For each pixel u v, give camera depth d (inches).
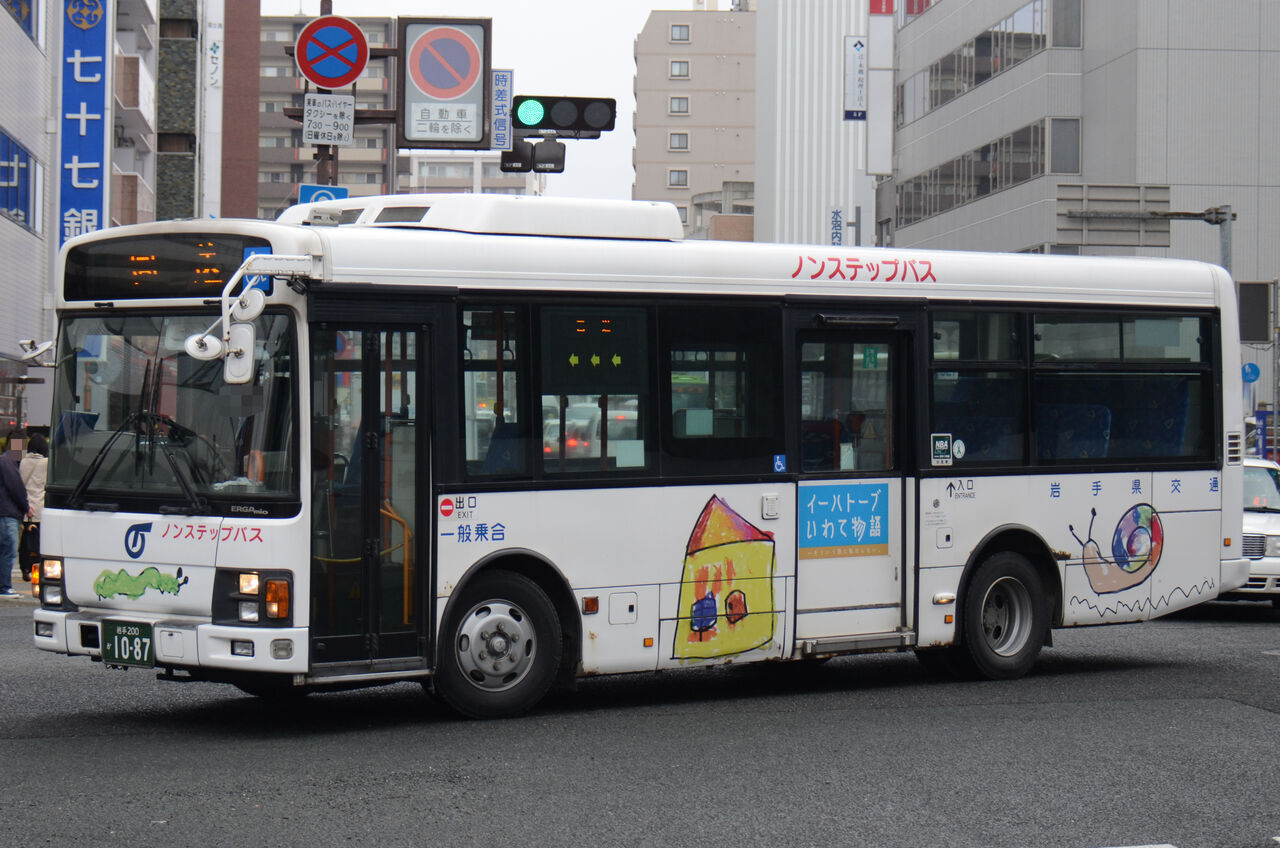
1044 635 507.2
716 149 5826.8
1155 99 1726.1
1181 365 537.6
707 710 428.8
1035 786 331.3
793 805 309.6
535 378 407.5
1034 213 1873.8
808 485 452.4
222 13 2443.4
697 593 431.2
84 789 314.0
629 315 423.5
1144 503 526.0
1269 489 765.3
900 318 472.4
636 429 423.2
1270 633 649.6
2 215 1144.8
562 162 711.7
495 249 404.2
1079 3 1855.3
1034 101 1884.8
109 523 387.9
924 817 301.6
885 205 2501.2
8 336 1172.5
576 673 414.0
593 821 293.6
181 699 439.5
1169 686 483.2
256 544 366.6
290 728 391.9
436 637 391.2
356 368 382.0
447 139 738.2
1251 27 1733.5
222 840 275.4
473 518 396.8
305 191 749.9
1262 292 1434.5
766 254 449.1
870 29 2315.5
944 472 480.1
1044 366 504.1
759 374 445.1
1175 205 1729.8
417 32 737.0
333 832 282.2
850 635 461.7
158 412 386.9
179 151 2137.1
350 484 379.2
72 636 387.9
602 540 416.2
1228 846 284.7
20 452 766.5
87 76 1306.6
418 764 344.8
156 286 391.2
